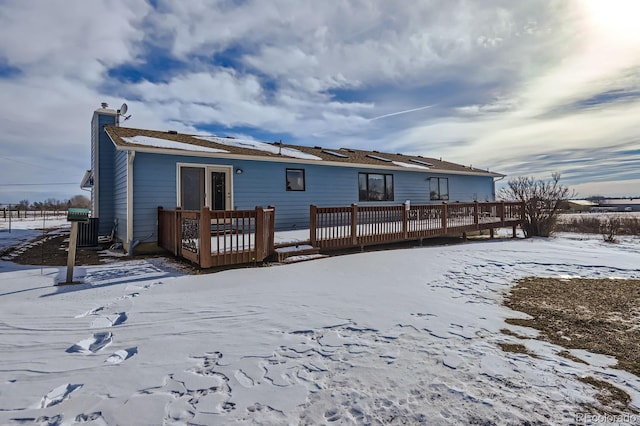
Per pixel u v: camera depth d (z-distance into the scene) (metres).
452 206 11.62
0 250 8.97
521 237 13.67
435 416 1.96
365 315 3.77
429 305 4.19
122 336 3.15
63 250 9.13
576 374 2.50
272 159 10.36
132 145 8.06
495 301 4.54
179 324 3.46
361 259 7.30
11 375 2.40
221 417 1.95
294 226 11.23
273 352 2.82
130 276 5.68
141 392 2.20
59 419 1.91
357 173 12.96
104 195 11.43
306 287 4.98
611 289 5.22
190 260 6.91
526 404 2.09
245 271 5.98
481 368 2.56
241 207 10.12
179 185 8.99
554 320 3.79
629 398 2.18
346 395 2.18
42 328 3.33
